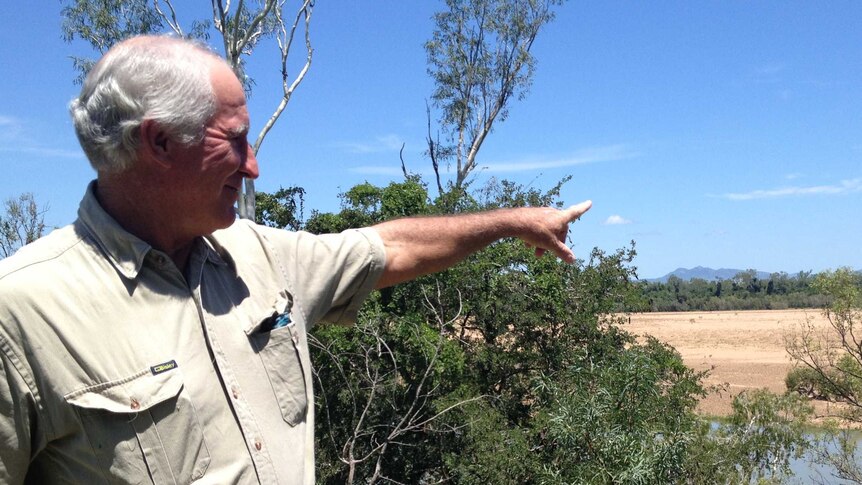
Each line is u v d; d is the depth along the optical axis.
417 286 9.45
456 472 8.94
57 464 1.73
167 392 1.71
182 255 1.92
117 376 1.69
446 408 8.45
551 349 11.25
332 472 8.47
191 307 1.84
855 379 13.51
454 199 11.69
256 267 2.02
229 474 1.77
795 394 11.31
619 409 6.77
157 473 1.70
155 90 1.73
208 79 1.81
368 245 2.28
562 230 2.59
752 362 38.75
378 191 10.69
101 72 1.77
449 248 2.44
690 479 8.60
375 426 8.58
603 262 12.07
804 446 11.34
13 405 1.65
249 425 1.83
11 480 1.70
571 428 6.67
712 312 96.44
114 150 1.75
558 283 11.16
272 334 1.95
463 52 24.38
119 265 1.75
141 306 1.77
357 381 8.92
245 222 2.13
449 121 24.56
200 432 1.75
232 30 14.28
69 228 1.80
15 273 1.67
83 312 1.70
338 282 2.22
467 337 11.29
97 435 1.67
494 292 11.18
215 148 1.82
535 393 9.53
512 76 24.45
